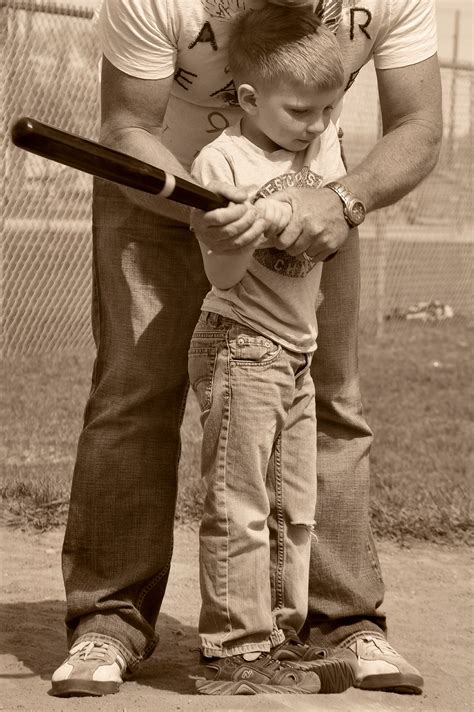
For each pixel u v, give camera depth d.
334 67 2.97
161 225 3.28
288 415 3.14
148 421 3.29
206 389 3.07
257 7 3.04
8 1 8.15
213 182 2.77
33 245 8.97
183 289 3.30
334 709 3.00
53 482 5.70
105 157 2.47
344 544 3.41
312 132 3.03
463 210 13.24
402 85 3.27
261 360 3.01
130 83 3.07
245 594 3.02
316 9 3.08
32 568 4.65
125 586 3.26
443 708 3.18
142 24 3.01
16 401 7.78
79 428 7.19
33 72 8.55
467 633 4.06
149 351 3.28
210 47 3.05
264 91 2.98
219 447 3.04
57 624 3.91
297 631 3.21
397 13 3.20
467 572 4.89
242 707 2.94
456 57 13.24
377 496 5.71
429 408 8.54
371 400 8.73
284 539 3.15
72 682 3.09
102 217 3.35
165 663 3.52
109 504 3.27
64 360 9.19
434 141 3.26
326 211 2.94
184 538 5.15
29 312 9.42
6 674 3.33
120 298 3.31
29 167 8.88
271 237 2.88
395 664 3.31
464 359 10.80
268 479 3.15
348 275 3.34
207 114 3.24
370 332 11.77
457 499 5.77
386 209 11.83
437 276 13.19
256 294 3.03
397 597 4.50
